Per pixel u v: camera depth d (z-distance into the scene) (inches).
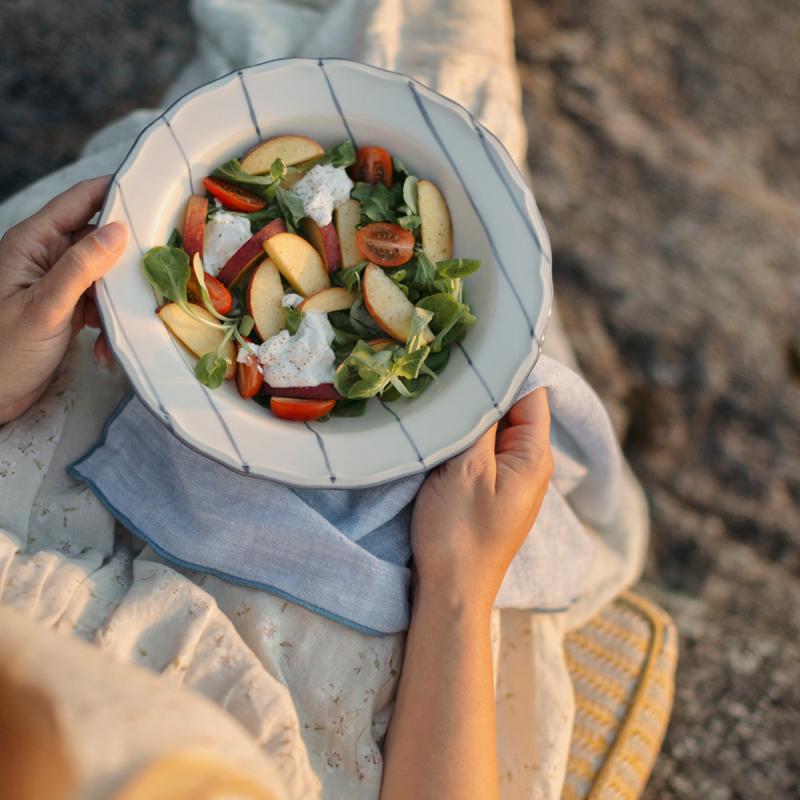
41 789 24.0
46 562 43.9
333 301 45.4
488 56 66.7
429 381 45.6
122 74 90.6
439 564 46.3
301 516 45.9
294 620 46.5
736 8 110.7
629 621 65.6
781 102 108.0
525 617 56.6
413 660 45.1
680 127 104.3
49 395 49.9
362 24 65.1
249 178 45.8
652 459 89.5
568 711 55.5
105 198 42.9
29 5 89.9
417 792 42.1
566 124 101.0
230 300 44.9
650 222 97.9
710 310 94.0
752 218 99.7
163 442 47.8
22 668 26.8
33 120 87.1
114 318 41.6
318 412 43.9
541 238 44.8
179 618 43.8
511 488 47.6
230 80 45.1
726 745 71.6
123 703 27.4
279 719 42.0
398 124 46.8
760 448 90.2
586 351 91.0
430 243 46.8
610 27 106.7
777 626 82.2
